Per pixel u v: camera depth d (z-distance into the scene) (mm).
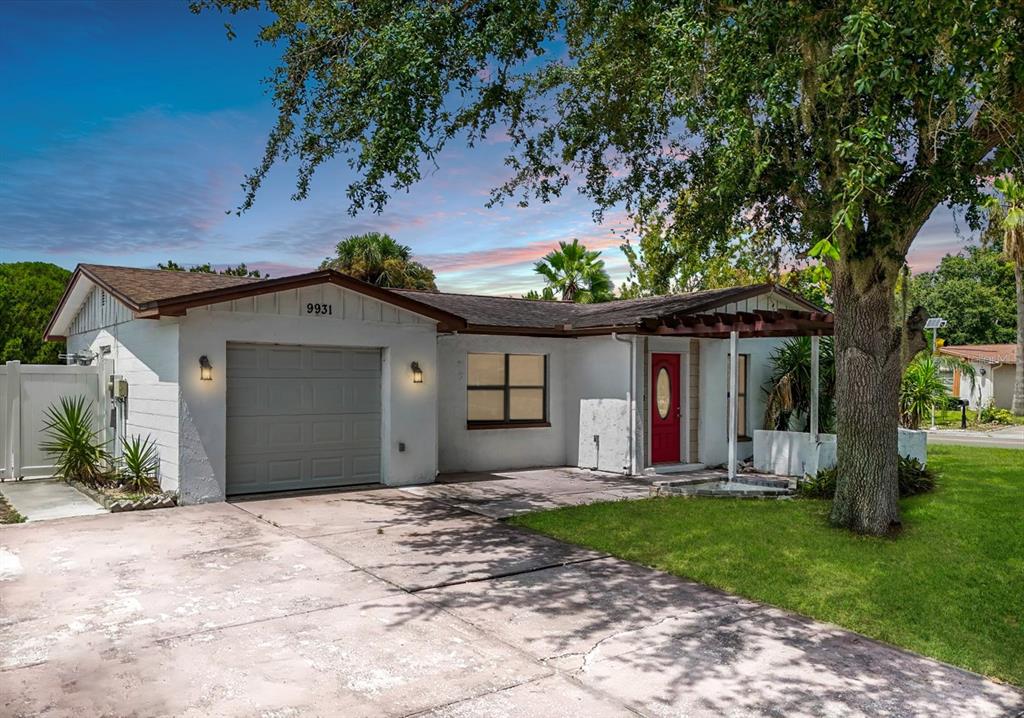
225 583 6059
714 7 7465
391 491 10875
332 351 11023
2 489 10727
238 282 12859
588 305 18031
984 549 7102
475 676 4246
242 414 10234
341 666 4359
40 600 5559
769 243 11508
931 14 5574
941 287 47812
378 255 39406
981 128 6699
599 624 5211
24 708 3736
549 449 14195
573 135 11125
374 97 7445
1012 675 4465
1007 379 34938
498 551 7301
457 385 13094
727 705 3928
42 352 22375
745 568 6668
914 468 10320
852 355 8016
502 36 8125
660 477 12602
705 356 14086
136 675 4188
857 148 5812
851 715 3840
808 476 10836
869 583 6207
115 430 12016
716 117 7414
